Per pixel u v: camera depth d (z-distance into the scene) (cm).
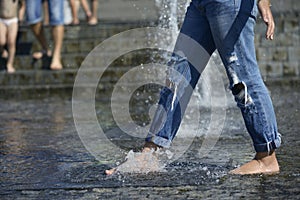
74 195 933
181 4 1958
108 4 3997
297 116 1717
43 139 1458
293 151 1209
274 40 2902
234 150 1243
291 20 2931
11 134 1548
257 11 1019
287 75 2830
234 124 1611
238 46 1009
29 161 1197
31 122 1769
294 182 966
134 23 2998
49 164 1162
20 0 3117
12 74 2742
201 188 946
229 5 1000
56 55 2758
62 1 2741
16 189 979
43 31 2809
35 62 2830
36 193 952
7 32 2752
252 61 1013
